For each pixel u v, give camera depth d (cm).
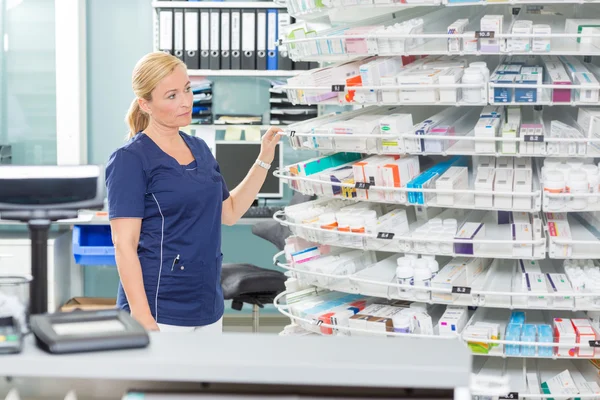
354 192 260
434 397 139
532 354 246
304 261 274
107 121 507
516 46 243
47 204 163
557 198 239
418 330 253
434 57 289
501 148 246
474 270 260
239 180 503
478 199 246
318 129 263
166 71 239
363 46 257
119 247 239
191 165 249
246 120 494
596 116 242
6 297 147
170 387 144
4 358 134
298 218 274
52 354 136
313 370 133
